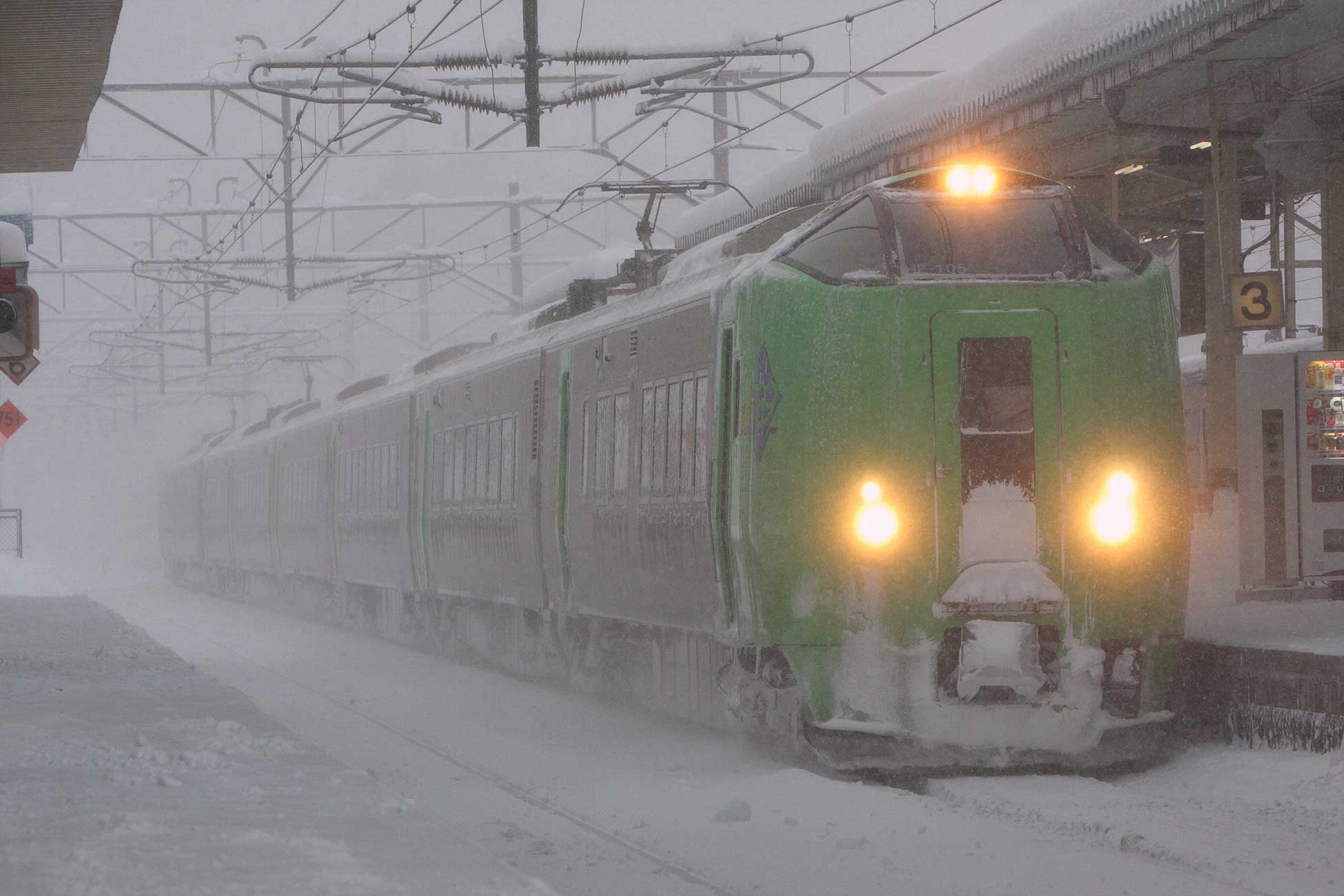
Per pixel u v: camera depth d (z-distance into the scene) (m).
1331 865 21.14
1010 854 22.89
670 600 38.12
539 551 49.22
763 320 31.66
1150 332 31.45
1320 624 32.47
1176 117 48.06
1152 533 30.88
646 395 39.72
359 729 41.50
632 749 36.19
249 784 25.77
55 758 28.58
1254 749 29.77
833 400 30.64
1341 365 38.56
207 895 17.78
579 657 46.94
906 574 30.20
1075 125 48.06
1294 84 43.72
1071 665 30.28
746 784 29.61
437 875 18.77
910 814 25.95
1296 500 38.56
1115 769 30.89
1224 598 38.12
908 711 30.11
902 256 30.98
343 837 21.28
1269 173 47.97
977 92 46.25
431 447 64.31
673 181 48.44
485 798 29.89
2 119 53.03
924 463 30.39
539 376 49.53
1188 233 55.66
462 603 61.19
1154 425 31.22
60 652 53.03
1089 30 41.12
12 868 19.28
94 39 44.41
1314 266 47.78
